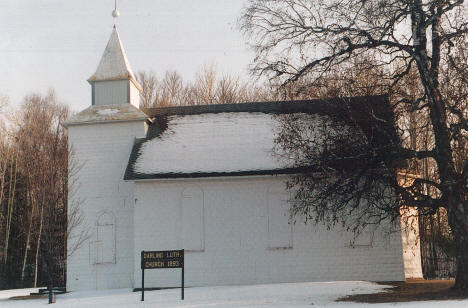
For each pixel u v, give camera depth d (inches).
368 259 1103.0
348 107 872.9
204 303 853.2
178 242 1139.3
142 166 1173.1
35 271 1833.2
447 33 835.4
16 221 2032.5
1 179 2034.9
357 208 990.4
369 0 840.3
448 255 1459.2
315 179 886.4
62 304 977.5
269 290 960.3
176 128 1269.7
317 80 885.8
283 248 1118.4
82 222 1257.4
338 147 882.8
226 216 1139.3
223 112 1295.5
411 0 842.2
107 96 1341.0
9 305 1033.5
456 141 913.5
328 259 1109.1
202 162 1163.3
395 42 870.4
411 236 1217.4
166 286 1128.8
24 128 2153.1
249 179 1144.2
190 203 1151.0
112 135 1284.4
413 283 1045.2
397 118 898.1
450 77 820.0
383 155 858.8
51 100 2401.6
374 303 770.2
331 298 847.1
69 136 1296.8
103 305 908.0
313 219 1117.1
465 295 804.0
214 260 1127.0
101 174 1272.1
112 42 1392.7
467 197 869.8
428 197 870.4
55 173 1205.1
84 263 1242.0
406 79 918.4
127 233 1242.0
